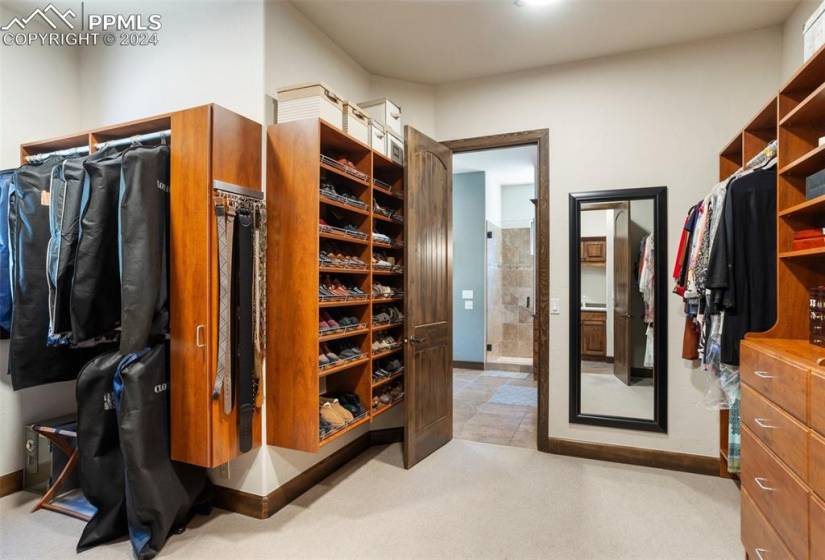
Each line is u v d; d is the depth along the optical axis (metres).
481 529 2.17
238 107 2.34
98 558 1.92
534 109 3.30
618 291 3.11
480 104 3.45
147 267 1.88
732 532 2.15
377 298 2.82
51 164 2.34
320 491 2.58
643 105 3.03
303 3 2.52
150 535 1.94
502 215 7.29
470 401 4.62
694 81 2.92
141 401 1.90
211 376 1.93
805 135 1.89
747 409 1.84
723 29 2.78
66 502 2.40
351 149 2.65
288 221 2.21
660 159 2.99
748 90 2.81
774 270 2.04
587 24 2.73
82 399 2.04
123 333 1.82
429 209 3.13
